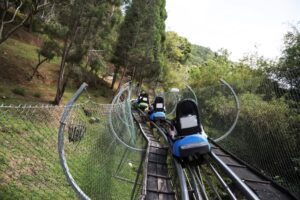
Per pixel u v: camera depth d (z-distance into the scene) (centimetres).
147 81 4812
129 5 3503
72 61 2009
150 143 850
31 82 2225
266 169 703
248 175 606
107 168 727
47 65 2722
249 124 796
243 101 842
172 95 2019
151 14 3512
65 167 305
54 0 1819
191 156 547
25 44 2994
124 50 3434
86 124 773
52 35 1964
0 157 738
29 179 745
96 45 2288
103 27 2112
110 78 4162
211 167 537
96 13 1917
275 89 719
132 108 1998
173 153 574
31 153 765
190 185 560
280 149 652
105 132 771
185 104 561
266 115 711
